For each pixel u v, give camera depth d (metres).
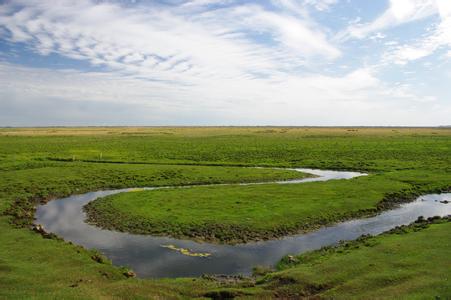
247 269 21.52
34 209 35.38
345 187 43.09
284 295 17.08
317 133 187.12
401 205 37.84
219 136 158.38
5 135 154.62
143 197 38.31
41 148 91.50
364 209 34.78
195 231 28.06
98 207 35.31
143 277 20.22
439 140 125.19
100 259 21.70
